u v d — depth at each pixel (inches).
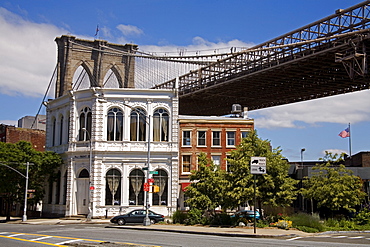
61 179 2122.3
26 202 2033.7
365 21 2223.2
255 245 856.9
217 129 2074.3
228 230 1234.0
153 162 1984.5
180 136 2059.5
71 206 1999.3
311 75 2871.6
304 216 1406.3
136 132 2005.4
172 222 1568.7
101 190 1936.5
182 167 2042.3
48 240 986.7
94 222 1788.9
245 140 1492.4
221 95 3604.8
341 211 1774.1
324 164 1747.0
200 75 3614.7
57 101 2239.2
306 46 2583.7
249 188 1375.5
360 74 2214.6
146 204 1510.8
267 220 1423.5
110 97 2005.4
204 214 1539.1
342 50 2337.6
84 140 2027.6
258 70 2955.2
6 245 889.5
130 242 917.2
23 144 2186.3
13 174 2106.3
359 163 2278.5
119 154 1971.0
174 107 2032.5
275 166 1421.0
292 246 842.8
